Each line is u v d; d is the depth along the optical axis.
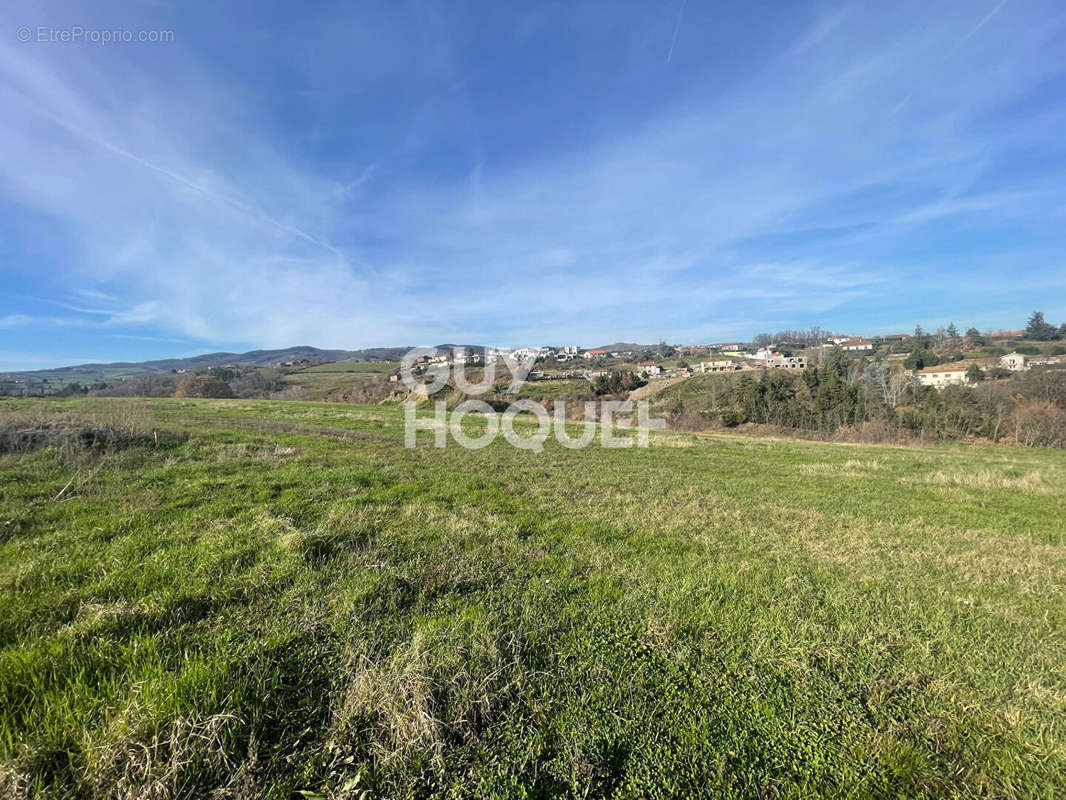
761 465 14.32
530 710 2.64
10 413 11.11
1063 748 2.47
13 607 3.38
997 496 10.06
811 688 2.93
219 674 2.59
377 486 8.38
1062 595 4.63
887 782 2.27
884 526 7.29
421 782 2.16
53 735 2.20
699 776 2.26
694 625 3.68
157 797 1.95
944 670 3.19
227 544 4.85
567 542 5.80
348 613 3.55
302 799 2.05
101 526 5.25
